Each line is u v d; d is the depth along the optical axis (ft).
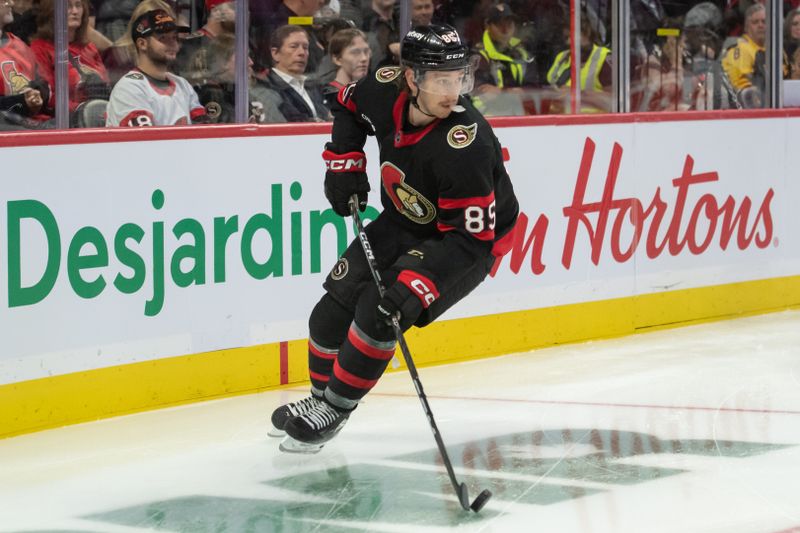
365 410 21.48
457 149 16.31
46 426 20.16
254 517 15.78
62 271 20.11
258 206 22.72
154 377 21.52
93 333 20.61
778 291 31.78
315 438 17.99
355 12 26.08
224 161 22.17
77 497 16.62
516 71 28.19
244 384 22.82
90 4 22.93
